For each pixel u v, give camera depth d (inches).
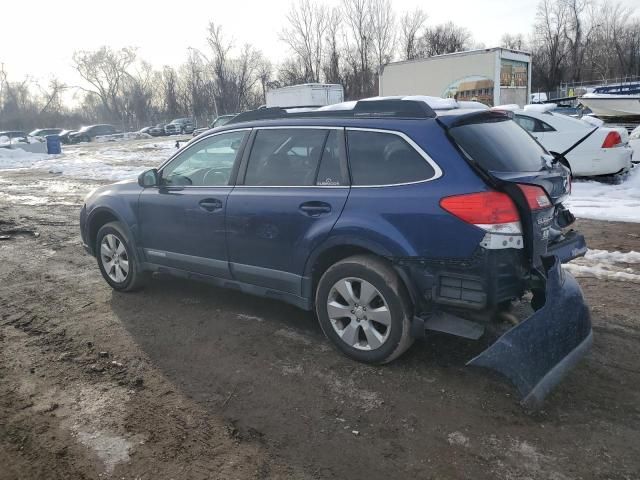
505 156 138.6
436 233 129.6
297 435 120.2
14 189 597.9
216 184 179.5
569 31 2571.4
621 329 166.1
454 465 108.7
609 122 684.7
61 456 115.5
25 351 166.9
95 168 815.1
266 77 2365.9
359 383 140.4
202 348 164.7
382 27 2105.1
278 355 157.9
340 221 144.5
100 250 219.6
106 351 164.6
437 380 140.3
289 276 160.6
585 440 114.5
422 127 137.8
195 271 188.2
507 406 127.9
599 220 318.3
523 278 129.4
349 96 2150.6
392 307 139.1
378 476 106.5
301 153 159.2
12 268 263.1
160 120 3041.3
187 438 120.2
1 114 3107.8
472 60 756.0
